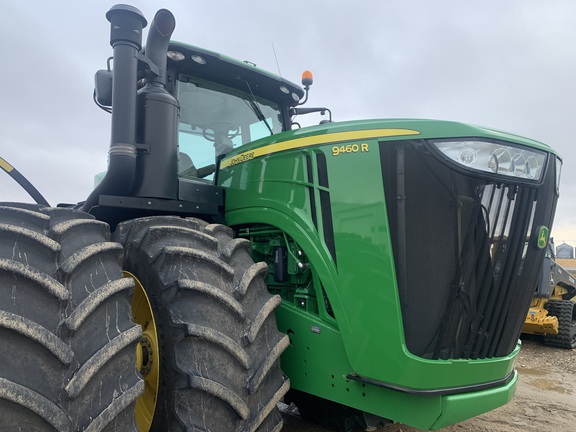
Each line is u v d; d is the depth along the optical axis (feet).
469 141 7.13
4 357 4.83
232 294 6.83
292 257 8.28
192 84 10.61
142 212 8.59
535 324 25.84
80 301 5.55
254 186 9.02
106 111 9.36
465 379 7.24
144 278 6.93
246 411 6.39
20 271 5.22
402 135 7.30
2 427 4.67
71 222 6.31
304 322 7.99
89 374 5.18
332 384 7.63
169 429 6.21
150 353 6.93
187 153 10.14
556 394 15.80
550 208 7.98
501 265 7.59
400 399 7.07
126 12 7.61
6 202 6.72
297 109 12.54
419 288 7.13
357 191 7.47
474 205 7.24
